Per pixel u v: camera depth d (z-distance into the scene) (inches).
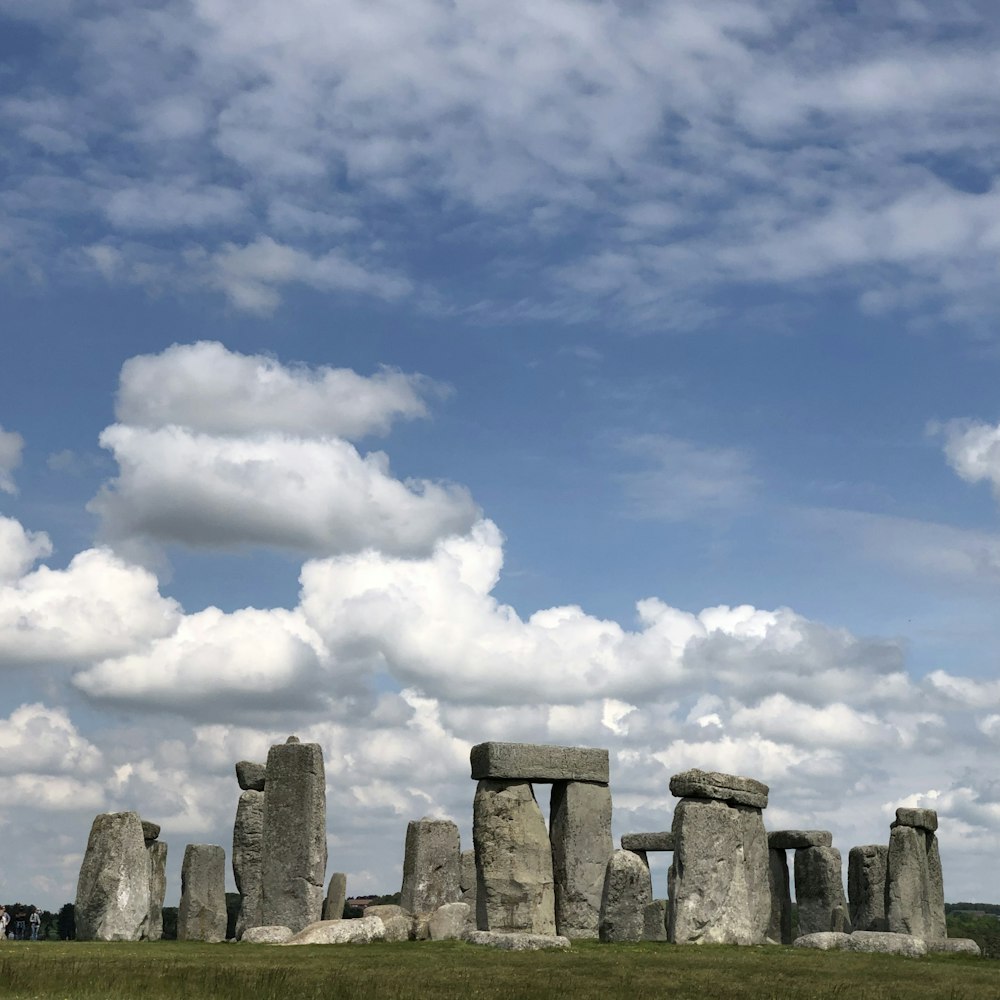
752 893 1517.0
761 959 1234.6
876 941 1369.3
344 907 2058.3
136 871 1517.0
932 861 1729.8
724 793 1465.3
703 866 1417.3
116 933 1482.5
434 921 1525.6
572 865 1528.1
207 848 1971.0
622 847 2079.2
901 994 1004.6
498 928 1462.8
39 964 1059.3
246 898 1862.7
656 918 1850.4
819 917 1851.6
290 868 1664.6
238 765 1927.9
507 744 1507.1
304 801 1676.9
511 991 965.8
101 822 1523.1
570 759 1545.3
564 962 1181.1
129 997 892.0
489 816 1498.5
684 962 1195.3
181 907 1951.3
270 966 1107.3
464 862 1923.0
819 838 1872.5
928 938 1561.3
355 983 980.6
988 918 2247.8
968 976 1144.2
